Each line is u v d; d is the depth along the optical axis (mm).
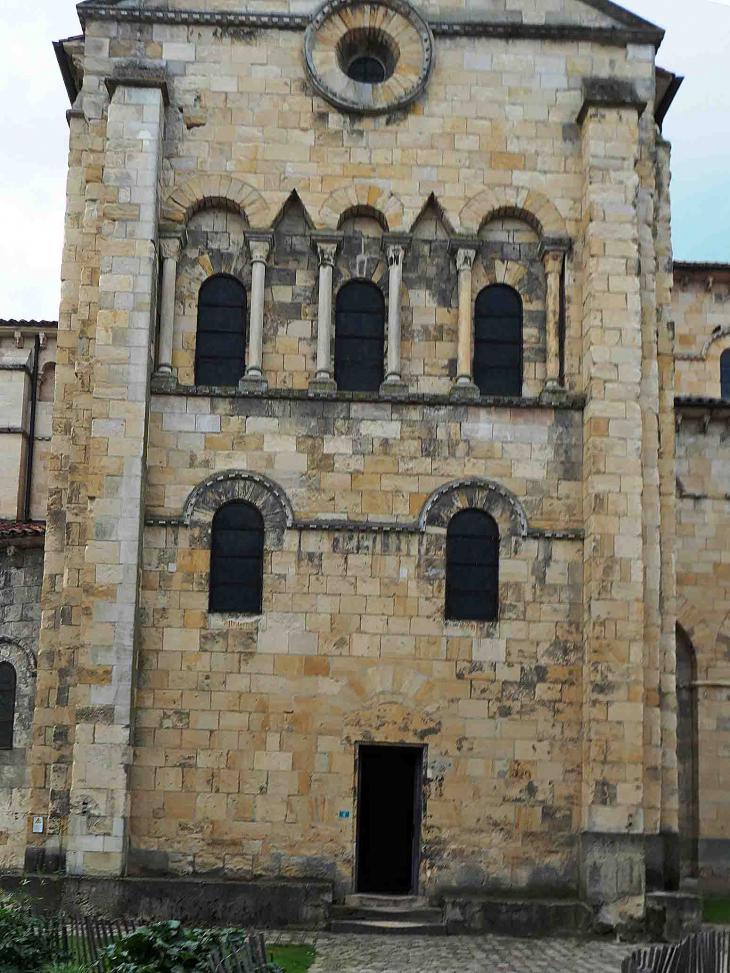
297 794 28016
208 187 30391
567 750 28453
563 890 27797
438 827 28047
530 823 28125
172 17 30812
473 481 29375
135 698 28047
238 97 30734
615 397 29172
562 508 29453
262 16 30891
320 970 22312
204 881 26969
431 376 30266
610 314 29547
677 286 41844
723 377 41594
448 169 30719
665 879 28312
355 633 28703
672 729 29094
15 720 34656
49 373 44625
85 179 31281
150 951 18297
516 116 30984
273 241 30484
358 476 29375
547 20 31391
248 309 30344
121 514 28281
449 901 26953
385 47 31484
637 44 31359
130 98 29938
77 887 26625
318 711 28359
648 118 31219
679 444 38406
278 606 28719
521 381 30391
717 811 36594
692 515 38031
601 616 28250
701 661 37344
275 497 29156
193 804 27859
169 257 30047
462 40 31250
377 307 30641
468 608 29062
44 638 29094
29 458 43938
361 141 30734
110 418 28625
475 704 28547
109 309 29062
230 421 29422
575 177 30812
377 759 29984
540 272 30859
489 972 22438
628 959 18922
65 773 28031
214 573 28922
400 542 29109
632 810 27484
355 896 27625
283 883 27125
